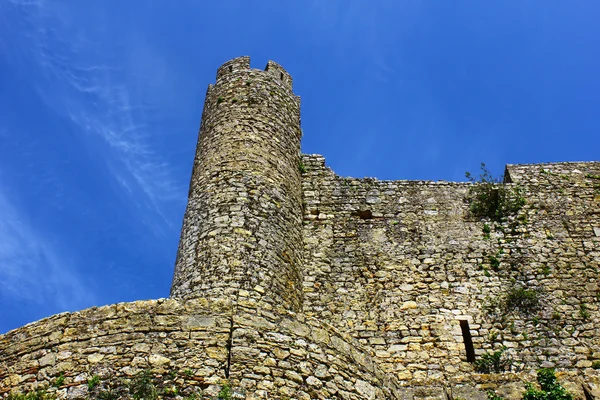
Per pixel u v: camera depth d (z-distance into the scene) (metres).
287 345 11.32
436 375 14.96
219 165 17.11
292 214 17.11
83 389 10.19
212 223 15.56
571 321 15.86
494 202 18.50
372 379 11.91
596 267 16.97
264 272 14.83
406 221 18.16
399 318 16.05
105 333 10.99
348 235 17.84
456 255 17.36
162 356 10.62
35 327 11.29
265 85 19.89
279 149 18.20
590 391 13.20
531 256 17.27
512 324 15.89
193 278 14.56
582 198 18.62
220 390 10.26
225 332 11.12
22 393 10.27
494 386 12.81
